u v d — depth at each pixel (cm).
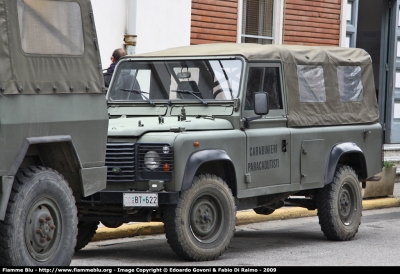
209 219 1530
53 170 1245
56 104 1235
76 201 1488
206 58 1684
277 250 1708
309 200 1884
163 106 1677
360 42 3894
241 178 1597
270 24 3161
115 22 2591
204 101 1644
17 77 1176
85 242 1667
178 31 2769
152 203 1455
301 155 1752
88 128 1295
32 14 1215
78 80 1280
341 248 1747
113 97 1728
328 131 1830
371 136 1970
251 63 1662
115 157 1495
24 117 1178
